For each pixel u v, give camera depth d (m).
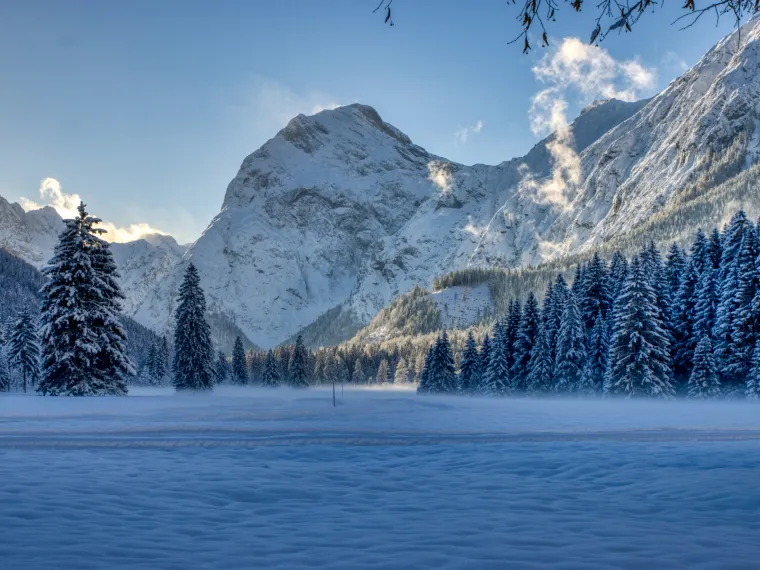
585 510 7.66
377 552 5.43
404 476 10.67
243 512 7.51
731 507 7.79
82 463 11.57
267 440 15.82
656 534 6.17
